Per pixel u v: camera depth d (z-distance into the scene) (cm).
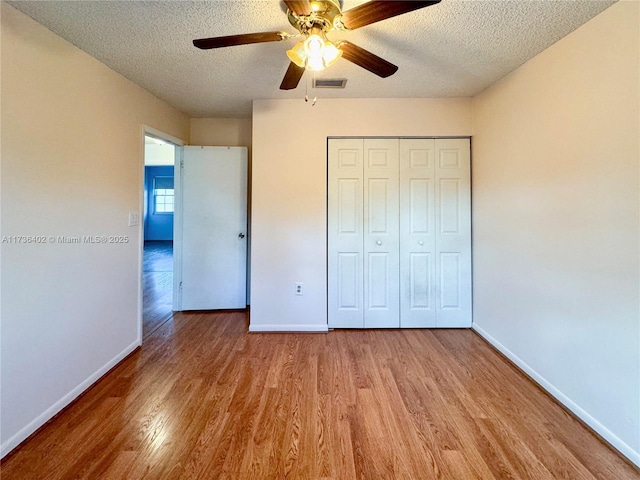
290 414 177
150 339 282
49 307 175
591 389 168
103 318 220
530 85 214
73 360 192
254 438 158
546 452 151
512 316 239
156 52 204
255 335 292
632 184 146
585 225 172
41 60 170
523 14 164
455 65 223
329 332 300
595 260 166
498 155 253
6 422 150
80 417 174
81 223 199
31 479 134
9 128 153
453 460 146
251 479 135
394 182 302
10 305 153
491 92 261
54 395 177
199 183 354
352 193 302
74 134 193
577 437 161
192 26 176
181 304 359
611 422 157
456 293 307
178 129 332
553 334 196
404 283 307
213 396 194
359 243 304
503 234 249
